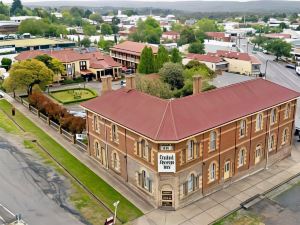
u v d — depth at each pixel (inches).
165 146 1464.1
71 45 5388.8
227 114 1667.1
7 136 2304.4
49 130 2434.8
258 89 1926.7
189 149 1537.9
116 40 7111.2
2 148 2116.1
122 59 4867.1
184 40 7194.9
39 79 3078.2
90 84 3818.9
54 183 1742.1
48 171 1860.2
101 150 1898.4
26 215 1485.0
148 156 1539.1
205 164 1608.0
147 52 3636.8
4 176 1791.3
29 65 3053.6
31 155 2038.6
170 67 3238.2
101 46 6323.8
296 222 1481.3
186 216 1509.6
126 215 1507.1
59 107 2539.4
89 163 1961.1
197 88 1786.4
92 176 1818.4
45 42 5334.6
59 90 3494.1
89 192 1674.5
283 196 1672.0
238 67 4692.4
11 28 7485.2
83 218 1478.8
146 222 1464.1
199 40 6909.5
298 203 1614.2
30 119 2647.6
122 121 1647.4
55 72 3590.1
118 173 1779.0
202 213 1531.7
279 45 5629.9
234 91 1824.6
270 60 5738.2
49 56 3629.4
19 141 2228.1
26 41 5354.3
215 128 1574.8
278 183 1780.3
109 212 1525.6
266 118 1863.9
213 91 1756.9
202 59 4785.9
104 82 1918.1
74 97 3270.2
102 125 1825.8
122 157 1720.0
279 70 4827.8
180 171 1509.6
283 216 1521.9
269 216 1521.9
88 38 7017.7
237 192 1700.3
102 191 1683.1
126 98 1771.7
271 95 1934.1
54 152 2086.6
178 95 2965.1
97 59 4148.6
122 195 1656.0
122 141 1691.7
